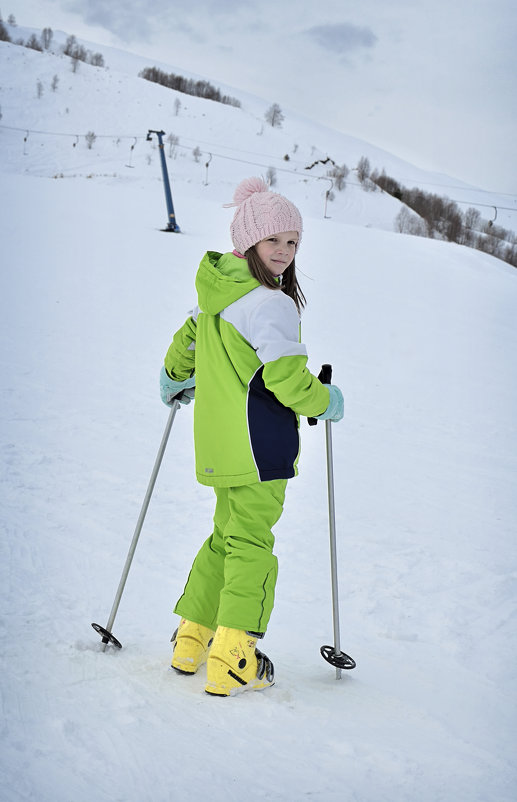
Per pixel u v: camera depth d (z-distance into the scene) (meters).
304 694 1.99
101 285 13.02
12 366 7.02
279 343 1.94
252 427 2.00
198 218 24.20
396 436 6.43
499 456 6.01
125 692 1.83
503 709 2.03
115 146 91.19
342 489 4.64
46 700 1.73
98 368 7.51
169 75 126.12
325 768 1.56
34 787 1.36
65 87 105.88
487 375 10.28
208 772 1.49
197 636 2.06
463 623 2.72
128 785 1.41
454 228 87.75
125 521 3.46
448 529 3.94
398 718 1.88
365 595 2.94
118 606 2.33
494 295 18.53
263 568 1.99
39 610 2.34
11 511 3.36
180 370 2.32
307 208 90.62
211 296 2.05
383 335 12.44
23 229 17.33
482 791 1.53
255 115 134.25
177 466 4.61
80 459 4.45
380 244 23.22
